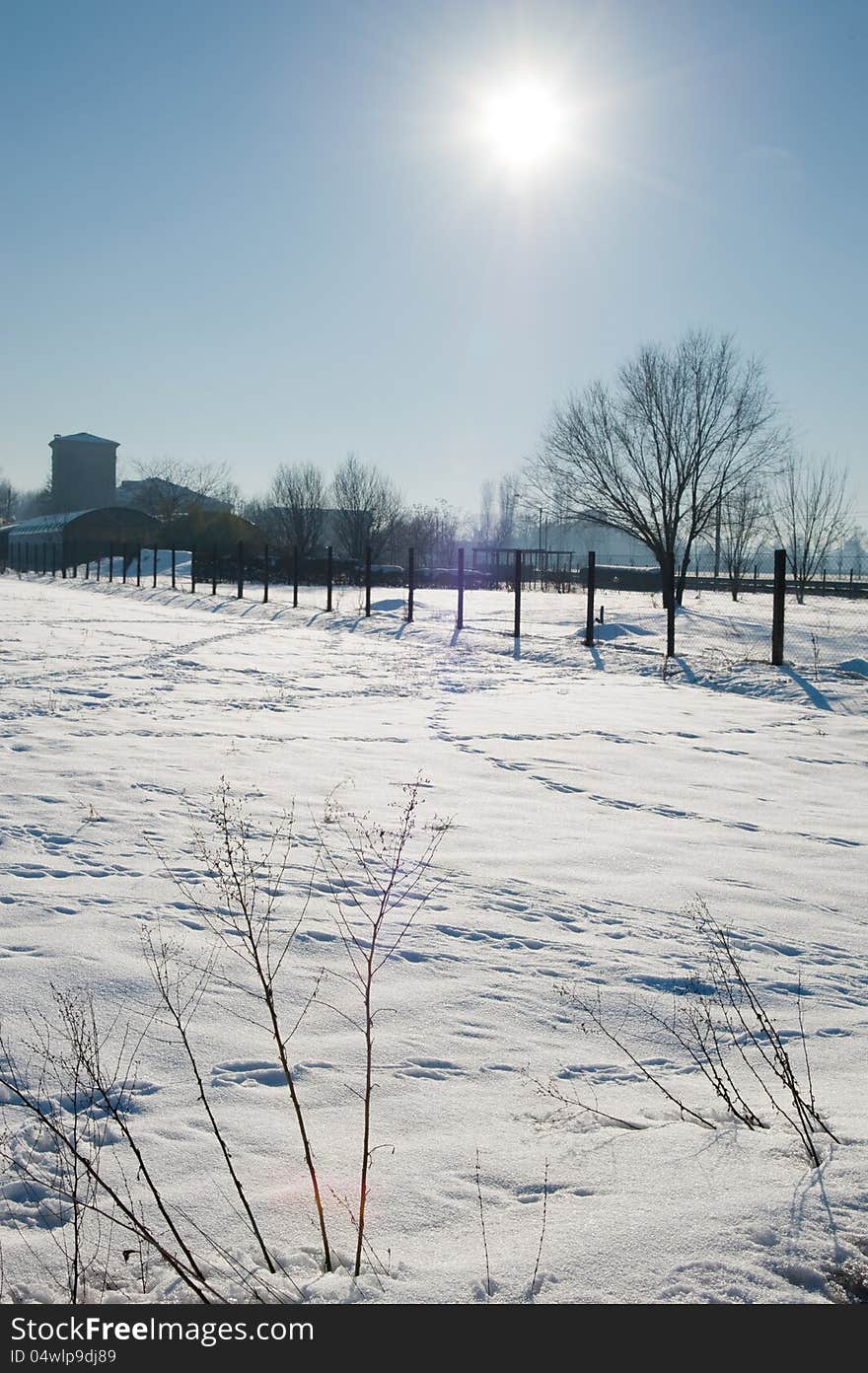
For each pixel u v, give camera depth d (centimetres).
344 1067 386
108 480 10994
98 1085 321
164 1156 319
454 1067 392
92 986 450
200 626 2702
